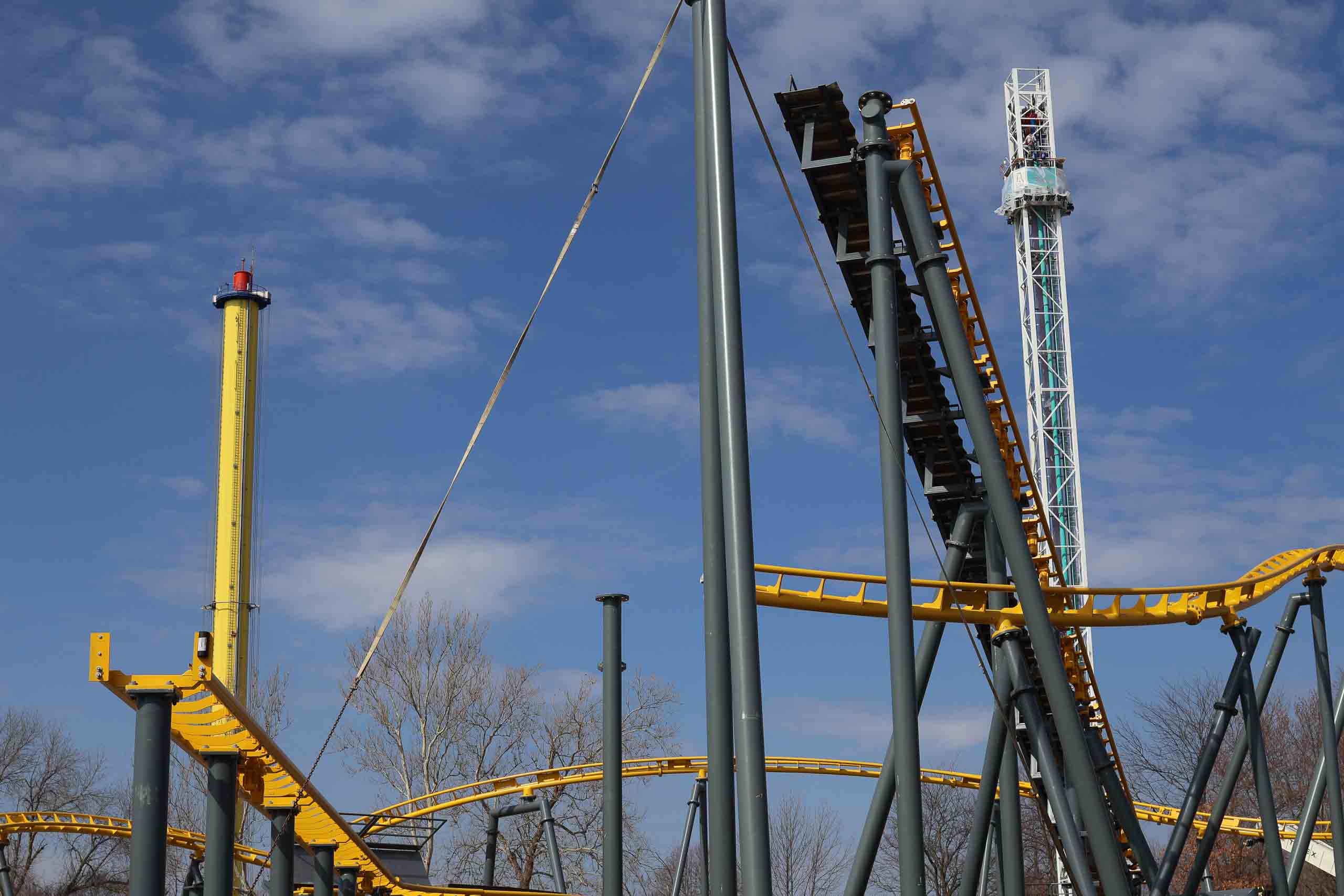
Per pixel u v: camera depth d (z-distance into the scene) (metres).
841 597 22.28
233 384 78.62
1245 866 58.50
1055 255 80.62
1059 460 77.50
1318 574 27.97
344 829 24.78
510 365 15.22
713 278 12.86
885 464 15.62
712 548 12.43
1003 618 23.12
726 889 12.02
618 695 27.41
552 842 38.34
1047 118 82.56
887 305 16.34
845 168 19.14
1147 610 24.41
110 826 38.25
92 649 14.26
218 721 18.00
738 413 12.44
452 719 53.38
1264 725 64.69
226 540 76.62
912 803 14.30
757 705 11.81
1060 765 29.03
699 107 13.51
